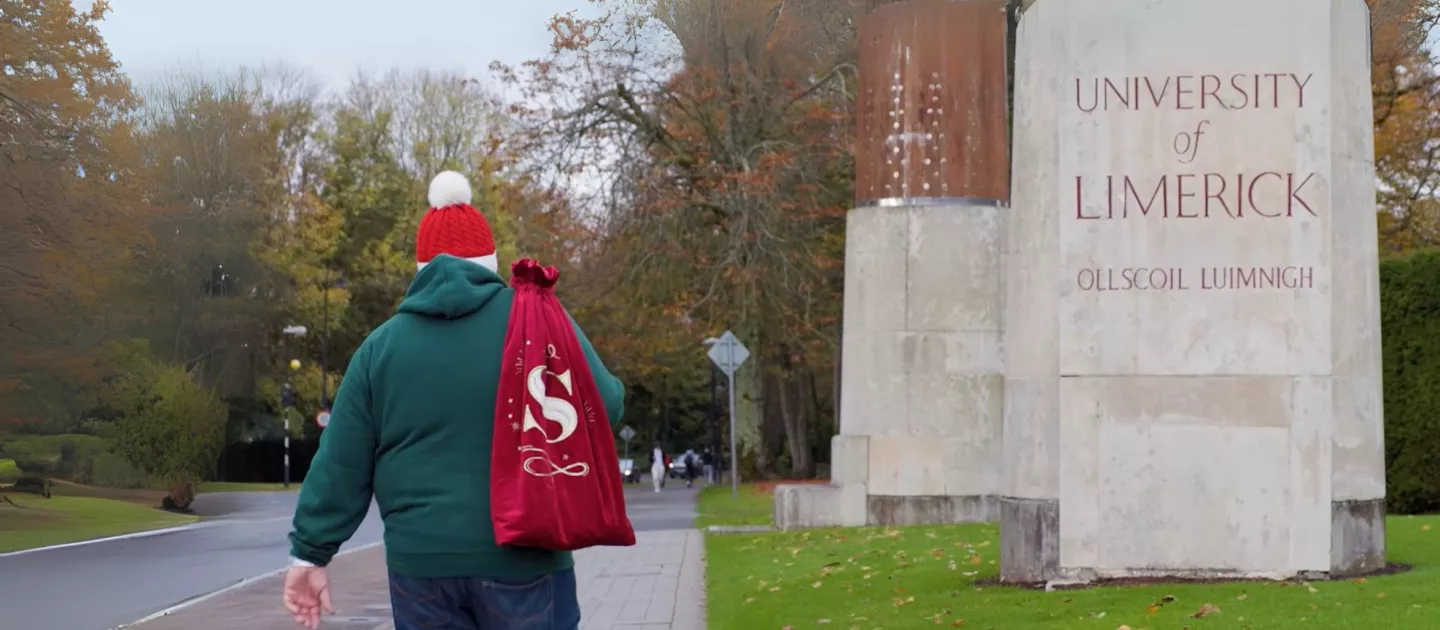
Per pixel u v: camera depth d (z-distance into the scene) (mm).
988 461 21000
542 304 4719
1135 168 11156
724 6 41812
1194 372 11094
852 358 21531
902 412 21078
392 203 73188
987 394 21016
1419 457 17516
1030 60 11641
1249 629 8539
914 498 21016
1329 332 10969
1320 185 10977
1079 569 11312
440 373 4566
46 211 38781
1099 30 11180
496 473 4523
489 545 4512
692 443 98750
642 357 56688
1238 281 11031
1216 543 11062
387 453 4621
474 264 4727
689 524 27719
